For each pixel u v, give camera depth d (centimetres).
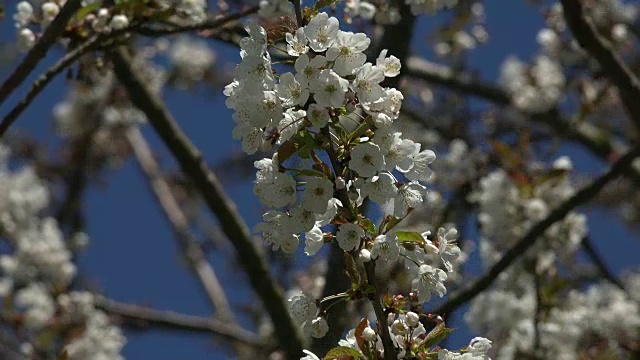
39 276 1082
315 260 698
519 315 884
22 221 1180
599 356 896
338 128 371
